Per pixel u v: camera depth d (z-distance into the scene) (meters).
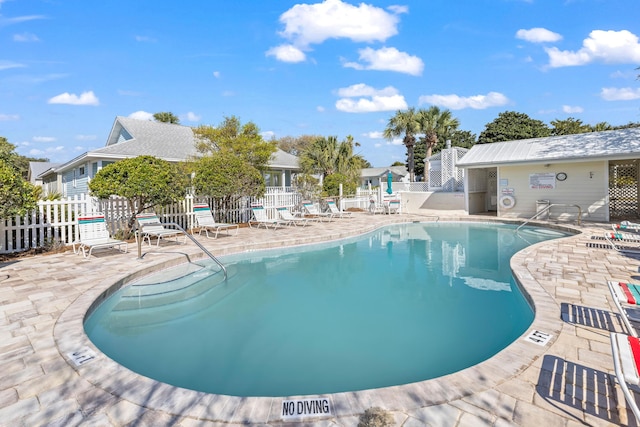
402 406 2.25
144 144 16.64
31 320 3.79
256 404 2.29
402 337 4.02
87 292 4.76
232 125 15.98
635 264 5.97
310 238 9.69
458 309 4.91
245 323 4.48
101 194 8.47
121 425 2.11
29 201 6.82
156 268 6.57
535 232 11.59
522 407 2.23
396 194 18.69
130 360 3.50
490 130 37.19
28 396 2.42
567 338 3.20
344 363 3.42
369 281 6.37
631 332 3.08
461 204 16.58
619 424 2.08
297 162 22.73
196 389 2.98
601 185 12.02
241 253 8.53
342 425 2.08
